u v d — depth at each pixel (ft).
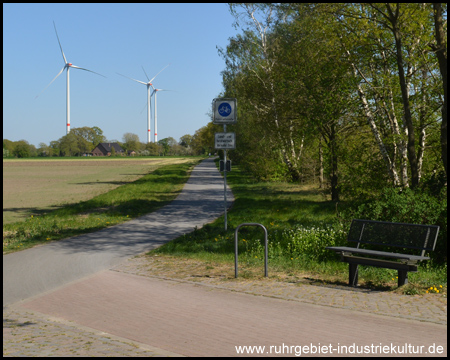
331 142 80.12
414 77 66.13
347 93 74.43
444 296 25.04
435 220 34.47
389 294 25.48
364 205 39.32
